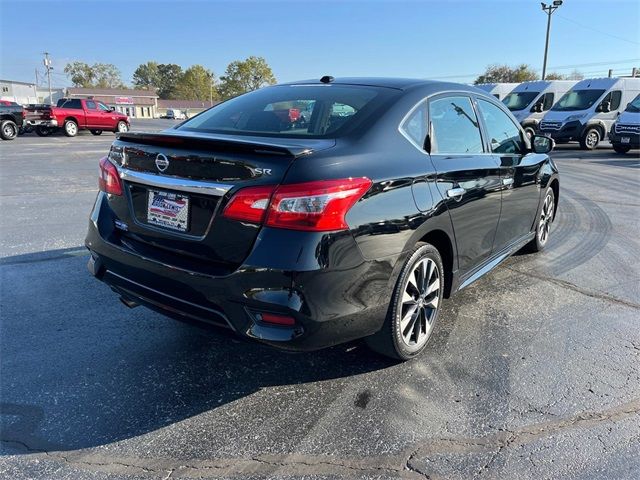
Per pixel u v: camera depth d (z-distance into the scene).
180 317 2.71
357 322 2.59
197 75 126.25
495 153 3.96
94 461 2.28
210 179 2.47
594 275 4.82
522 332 3.60
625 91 18.53
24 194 8.38
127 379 2.93
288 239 2.32
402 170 2.78
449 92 3.56
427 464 2.30
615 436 2.51
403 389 2.88
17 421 2.54
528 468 2.28
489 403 2.76
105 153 15.78
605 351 3.34
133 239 2.89
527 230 4.87
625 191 9.58
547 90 20.66
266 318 2.40
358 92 3.24
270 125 3.04
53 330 3.49
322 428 2.54
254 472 2.23
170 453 2.34
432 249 3.07
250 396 2.79
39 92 99.81
